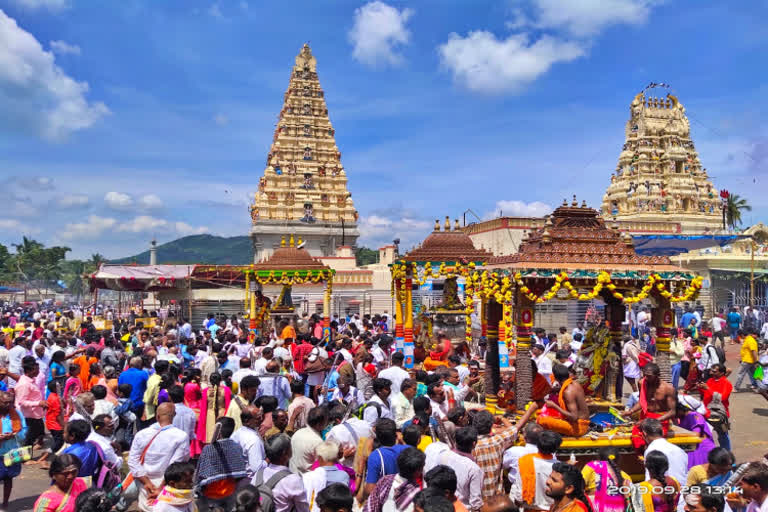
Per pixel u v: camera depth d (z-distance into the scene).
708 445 6.90
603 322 9.54
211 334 19.72
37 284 98.38
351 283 38.00
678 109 54.53
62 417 10.37
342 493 4.50
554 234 9.38
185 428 8.48
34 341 15.41
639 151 52.81
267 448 5.71
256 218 60.69
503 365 12.47
